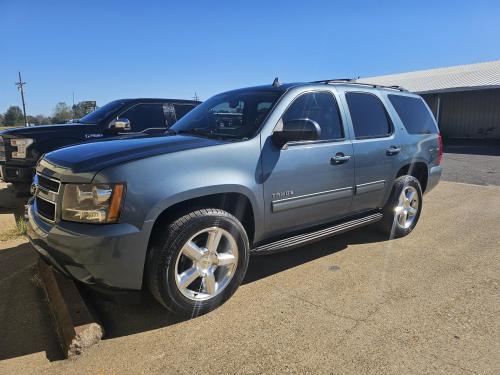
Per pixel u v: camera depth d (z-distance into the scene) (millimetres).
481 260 4570
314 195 4066
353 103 4672
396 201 5137
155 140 3641
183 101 8391
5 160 6809
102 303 3564
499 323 3234
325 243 5145
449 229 5766
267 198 3680
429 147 5672
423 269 4316
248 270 4297
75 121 7957
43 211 3295
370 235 5445
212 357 2826
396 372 2662
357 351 2877
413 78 33250
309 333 3102
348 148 4383
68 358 2828
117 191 2896
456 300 3617
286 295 3721
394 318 3309
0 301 3697
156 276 3072
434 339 3018
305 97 4164
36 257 4727
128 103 7758
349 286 3902
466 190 8734
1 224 6148
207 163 3316
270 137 3738
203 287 3352
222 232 3367
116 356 2846
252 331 3131
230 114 4211
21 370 2721
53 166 3270
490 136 25906
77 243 2836
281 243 3875
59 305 3277
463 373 2648
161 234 3094
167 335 3092
